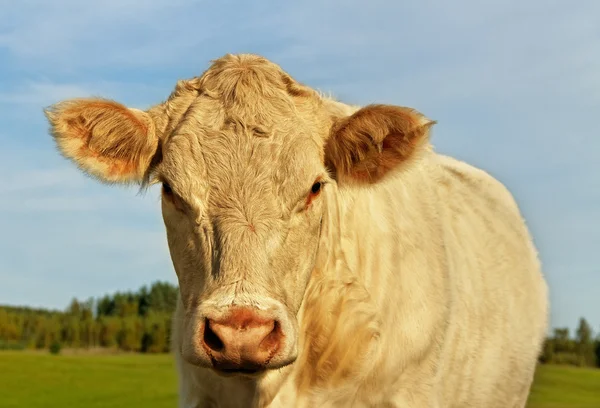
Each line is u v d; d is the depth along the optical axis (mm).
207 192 5371
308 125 5852
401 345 6340
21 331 107000
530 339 8719
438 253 6906
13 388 50406
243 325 4812
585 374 58094
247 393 6055
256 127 5605
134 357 80562
